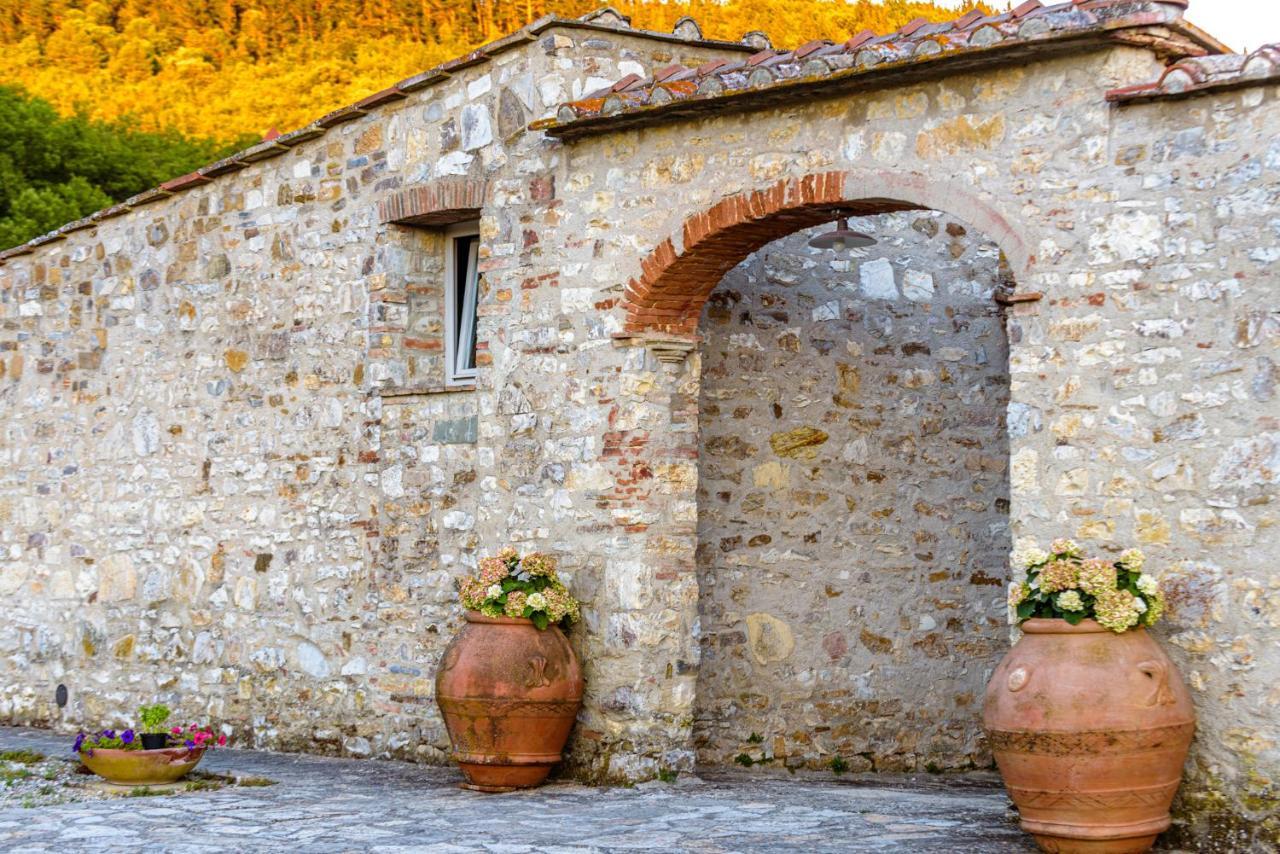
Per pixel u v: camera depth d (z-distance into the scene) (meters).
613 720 7.98
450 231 9.71
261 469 10.32
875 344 9.52
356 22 34.00
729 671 8.88
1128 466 6.15
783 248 9.22
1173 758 5.78
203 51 32.62
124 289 11.48
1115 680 5.71
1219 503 5.93
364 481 9.59
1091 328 6.26
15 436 12.39
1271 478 5.82
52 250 12.14
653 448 8.03
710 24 22.09
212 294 10.77
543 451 8.41
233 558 10.48
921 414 9.65
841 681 9.25
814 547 9.20
